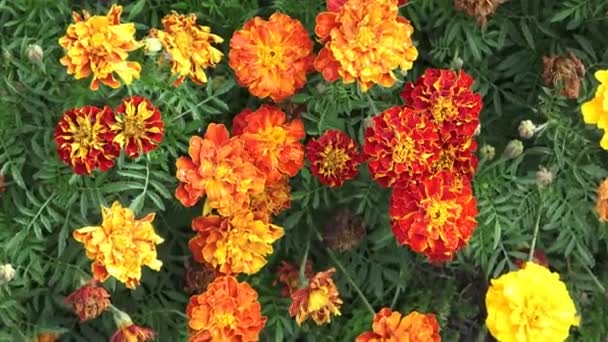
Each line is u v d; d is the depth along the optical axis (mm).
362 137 673
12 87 621
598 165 683
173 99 635
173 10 677
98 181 619
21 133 631
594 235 682
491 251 663
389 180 630
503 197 666
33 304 649
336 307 640
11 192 636
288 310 677
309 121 680
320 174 653
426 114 643
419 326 646
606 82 634
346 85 667
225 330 627
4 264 610
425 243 620
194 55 637
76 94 628
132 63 605
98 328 667
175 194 630
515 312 604
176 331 667
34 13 637
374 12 627
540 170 649
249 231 642
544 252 685
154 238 603
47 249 640
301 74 654
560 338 610
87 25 593
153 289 675
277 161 647
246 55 646
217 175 619
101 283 644
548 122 663
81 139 595
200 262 664
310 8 685
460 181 640
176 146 637
